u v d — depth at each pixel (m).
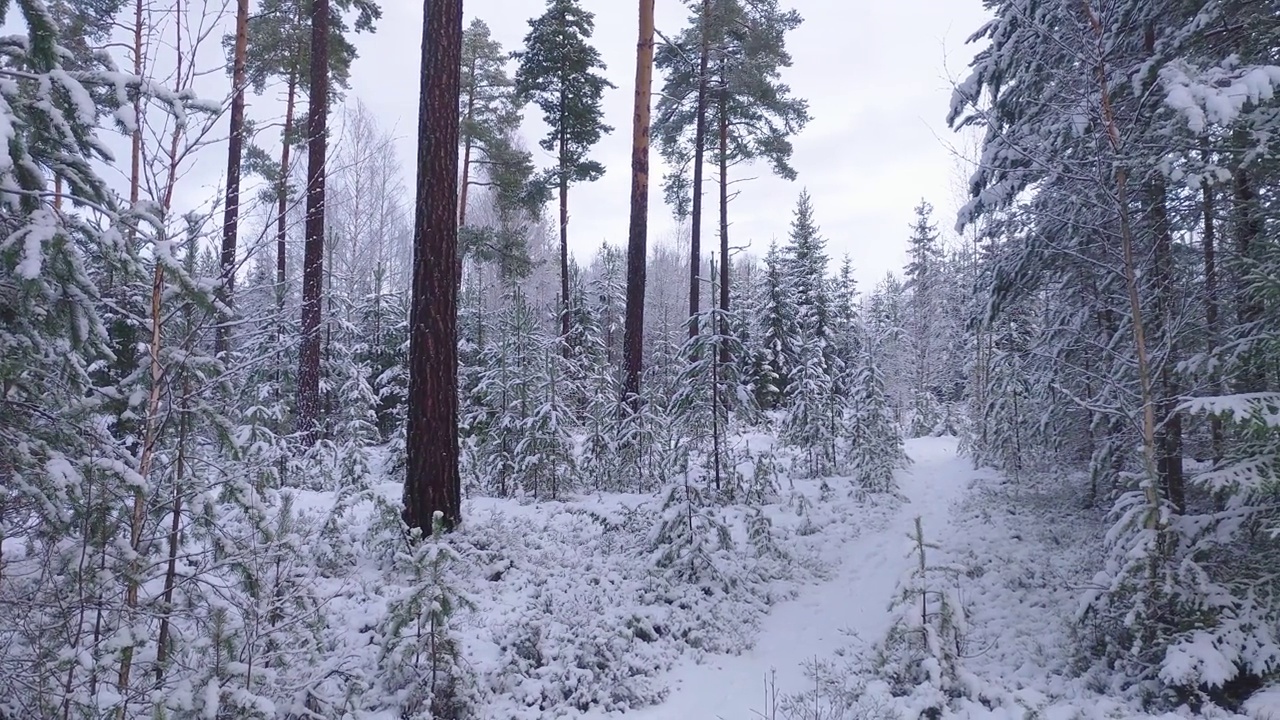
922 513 14.61
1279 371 7.16
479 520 10.30
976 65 11.41
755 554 10.96
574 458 13.34
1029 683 7.65
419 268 9.39
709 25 19.19
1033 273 11.16
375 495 8.29
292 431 14.78
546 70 23.05
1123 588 7.36
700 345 12.27
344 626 6.96
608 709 6.57
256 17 15.23
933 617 7.93
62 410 4.18
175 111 4.22
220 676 4.30
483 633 7.21
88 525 4.04
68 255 3.81
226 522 5.49
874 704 6.71
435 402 9.33
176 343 4.76
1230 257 8.11
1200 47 8.45
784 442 19.06
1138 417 8.10
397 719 5.74
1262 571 7.30
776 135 22.20
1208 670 6.43
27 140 4.02
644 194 15.42
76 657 3.82
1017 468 16.92
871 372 18.70
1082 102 8.28
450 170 9.58
